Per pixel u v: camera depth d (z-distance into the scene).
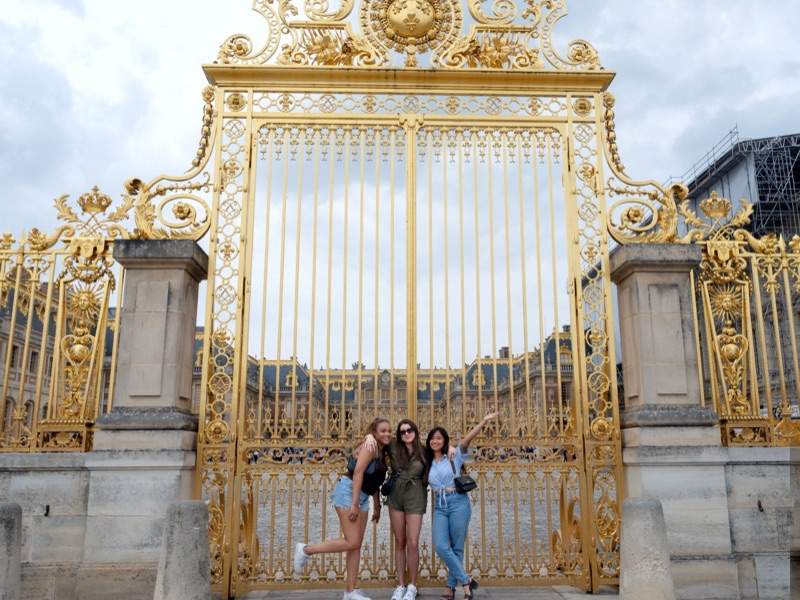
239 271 8.08
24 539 7.16
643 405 7.68
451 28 8.80
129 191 8.16
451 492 7.28
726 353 8.09
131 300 7.70
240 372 7.85
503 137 8.57
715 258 8.28
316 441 7.68
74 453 7.32
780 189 25.92
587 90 8.76
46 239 7.92
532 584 7.61
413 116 8.51
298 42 8.71
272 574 7.54
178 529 5.99
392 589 7.66
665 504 7.38
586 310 8.20
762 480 7.61
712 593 7.21
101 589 6.96
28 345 7.70
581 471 7.76
